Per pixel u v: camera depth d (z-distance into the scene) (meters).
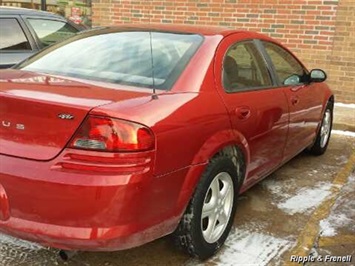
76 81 3.14
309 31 8.51
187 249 3.17
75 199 2.51
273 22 8.73
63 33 6.95
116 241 2.58
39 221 2.62
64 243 2.58
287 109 4.34
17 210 2.66
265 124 3.89
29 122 2.66
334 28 8.34
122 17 10.00
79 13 10.41
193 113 2.98
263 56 4.24
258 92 3.89
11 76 3.25
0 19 6.18
